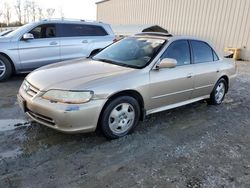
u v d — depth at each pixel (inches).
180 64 175.5
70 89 126.8
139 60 161.2
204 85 196.5
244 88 285.9
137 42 180.2
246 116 197.6
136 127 164.1
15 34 265.0
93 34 310.8
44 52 275.4
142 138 149.4
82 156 127.3
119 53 175.8
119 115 143.4
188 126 171.3
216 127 172.9
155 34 187.0
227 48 545.6
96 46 307.9
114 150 134.5
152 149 137.6
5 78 263.1
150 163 124.4
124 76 143.3
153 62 157.2
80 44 296.7
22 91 145.4
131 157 128.9
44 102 128.9
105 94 132.5
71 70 150.1
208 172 119.6
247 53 525.7
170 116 187.6
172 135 156.1
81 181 108.8
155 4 738.2
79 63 166.7
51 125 131.0
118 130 145.9
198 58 191.6
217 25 574.6
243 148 145.3
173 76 166.4
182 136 155.6
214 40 586.6
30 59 269.4
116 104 139.7
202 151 138.6
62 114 124.3
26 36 261.3
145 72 151.9
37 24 273.7
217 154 136.5
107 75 141.3
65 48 287.9
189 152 136.7
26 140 140.3
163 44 168.9
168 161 126.9
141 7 797.2
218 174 118.5
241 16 526.6
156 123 172.7
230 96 251.8
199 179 114.0
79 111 126.0
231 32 549.3
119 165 121.6
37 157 124.6
